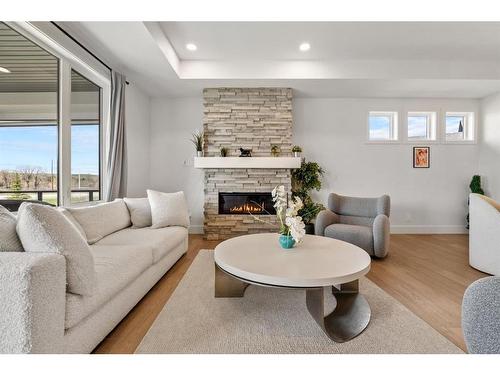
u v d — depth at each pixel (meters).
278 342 1.62
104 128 3.61
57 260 1.20
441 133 4.91
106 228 2.70
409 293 2.34
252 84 4.18
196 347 1.56
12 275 1.08
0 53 2.15
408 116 4.96
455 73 3.92
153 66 3.51
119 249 2.12
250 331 1.73
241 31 3.14
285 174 4.42
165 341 1.62
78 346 1.37
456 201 4.92
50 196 2.67
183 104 4.88
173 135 4.89
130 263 1.92
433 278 2.69
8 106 2.21
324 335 1.69
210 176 4.43
